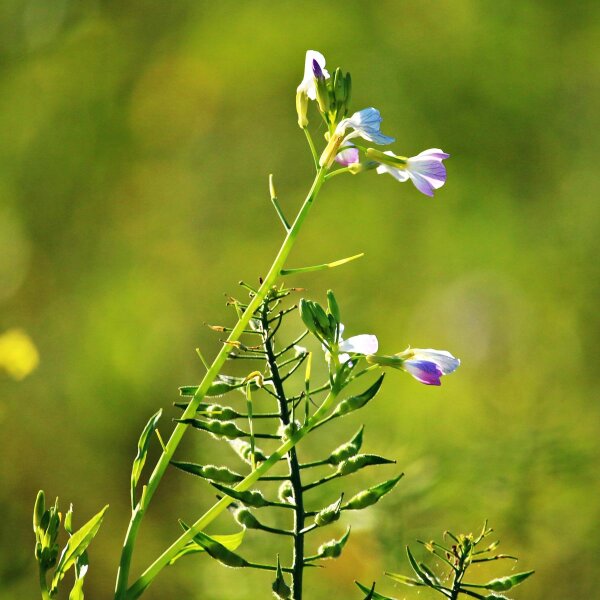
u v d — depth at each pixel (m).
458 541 1.86
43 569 1.86
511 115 4.09
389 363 1.85
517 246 3.83
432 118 4.13
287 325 2.61
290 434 1.84
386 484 1.83
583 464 2.25
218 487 1.83
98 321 3.76
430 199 4.00
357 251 3.92
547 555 2.20
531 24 4.20
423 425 2.47
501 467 2.22
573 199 3.88
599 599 2.18
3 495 2.97
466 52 4.18
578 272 3.66
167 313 3.78
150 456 3.04
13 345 2.40
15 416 3.17
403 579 1.85
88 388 3.37
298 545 1.84
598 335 3.44
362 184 4.08
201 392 1.85
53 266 4.02
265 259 4.00
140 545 2.75
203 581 2.18
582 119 4.04
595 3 4.14
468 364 3.50
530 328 3.56
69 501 3.00
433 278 3.83
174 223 4.16
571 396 3.10
